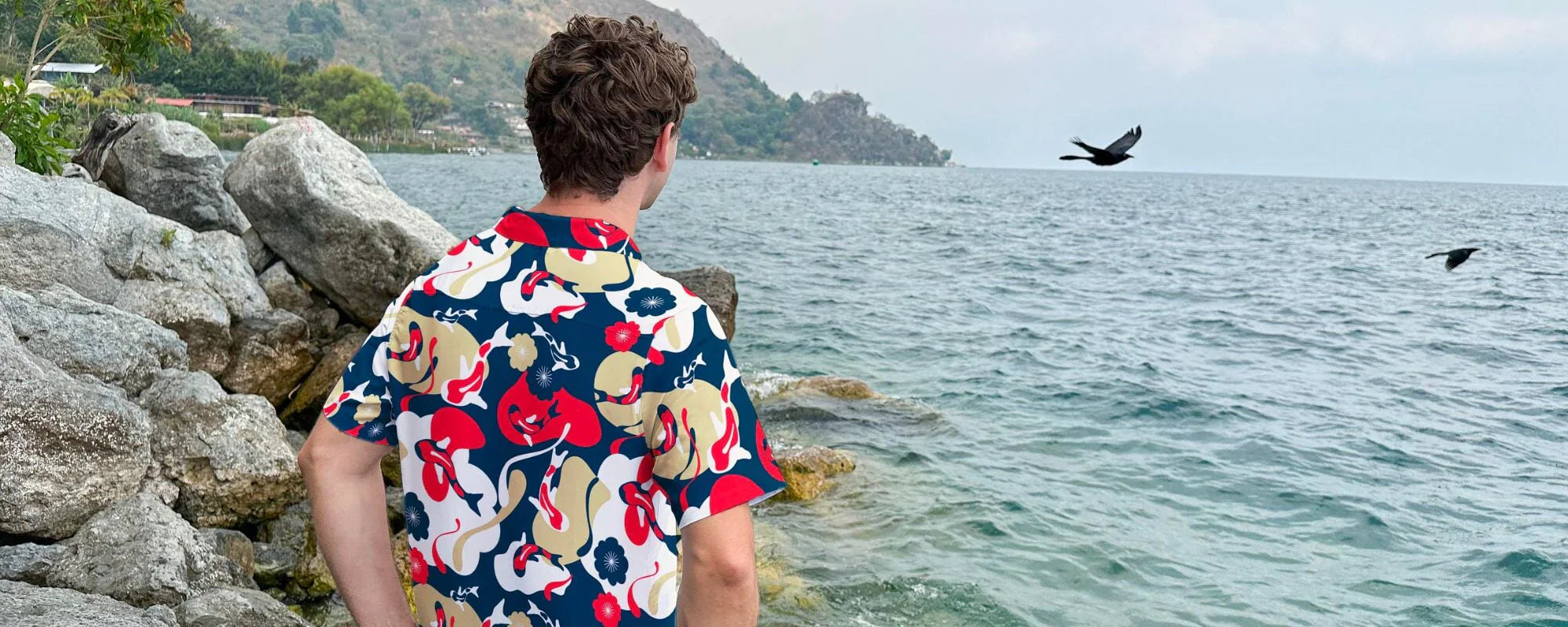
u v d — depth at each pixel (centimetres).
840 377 1114
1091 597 606
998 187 11719
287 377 708
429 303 138
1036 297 2047
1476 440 1005
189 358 656
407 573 528
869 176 15300
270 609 397
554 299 135
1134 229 4416
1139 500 783
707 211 4616
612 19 142
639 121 137
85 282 662
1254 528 733
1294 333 1667
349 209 754
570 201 142
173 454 520
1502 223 6103
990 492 774
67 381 470
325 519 140
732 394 136
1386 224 5544
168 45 1166
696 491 131
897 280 2264
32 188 657
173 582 409
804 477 756
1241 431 996
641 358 134
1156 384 1188
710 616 135
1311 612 599
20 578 409
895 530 690
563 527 137
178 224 738
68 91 3778
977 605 584
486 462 137
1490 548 702
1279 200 9619
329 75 15012
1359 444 970
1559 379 1328
